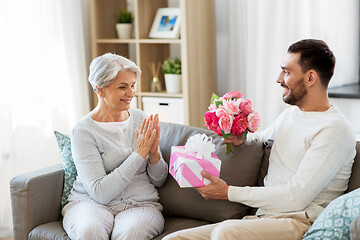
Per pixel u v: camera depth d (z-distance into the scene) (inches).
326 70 81.3
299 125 83.8
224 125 84.1
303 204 78.6
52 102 137.4
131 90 90.6
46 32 134.5
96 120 92.1
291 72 82.9
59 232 88.2
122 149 91.3
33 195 90.5
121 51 156.3
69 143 98.7
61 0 137.5
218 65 149.6
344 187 82.0
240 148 90.8
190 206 91.3
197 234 77.6
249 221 76.6
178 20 140.5
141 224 84.6
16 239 92.7
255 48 134.9
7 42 124.3
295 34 129.0
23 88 129.8
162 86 152.4
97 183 87.4
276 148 86.2
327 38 130.3
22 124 130.5
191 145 85.9
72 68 141.6
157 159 91.6
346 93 126.1
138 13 139.9
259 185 90.5
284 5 128.2
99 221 85.4
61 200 95.3
